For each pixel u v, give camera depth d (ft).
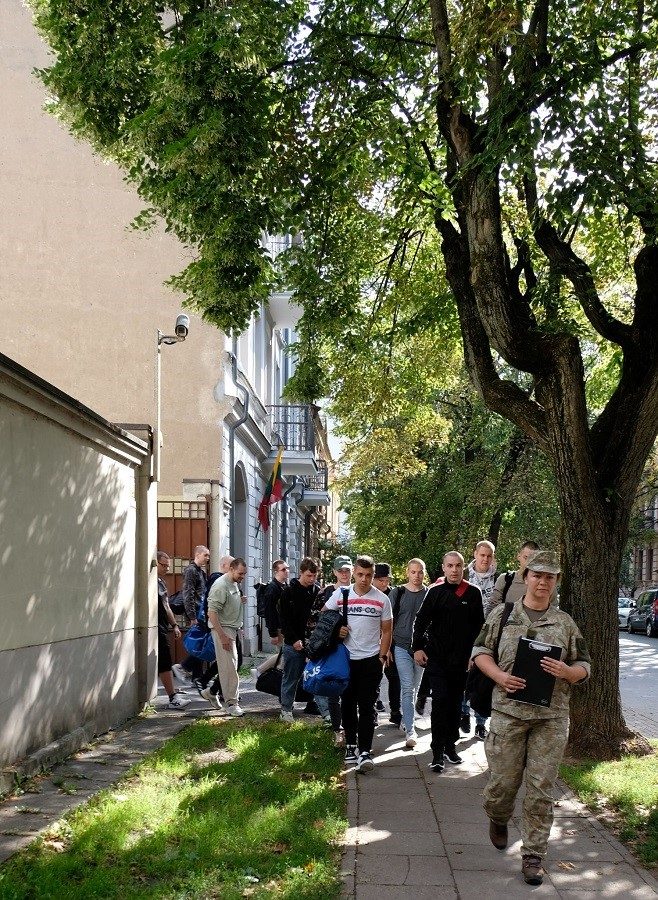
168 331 58.34
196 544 55.83
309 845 18.62
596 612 29.60
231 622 36.88
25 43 59.36
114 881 15.96
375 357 53.42
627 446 30.30
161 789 22.62
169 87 29.71
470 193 30.12
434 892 16.56
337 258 43.14
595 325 31.58
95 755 27.07
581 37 28.71
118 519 34.27
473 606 27.45
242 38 29.43
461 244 34.04
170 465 57.82
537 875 17.17
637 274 30.53
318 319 43.68
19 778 22.49
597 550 29.71
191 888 15.88
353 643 27.27
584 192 27.66
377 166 37.11
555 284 33.96
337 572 38.32
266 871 17.12
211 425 58.08
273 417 86.48
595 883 17.24
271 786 23.07
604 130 27.43
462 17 28.73
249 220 33.96
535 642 17.76
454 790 24.43
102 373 57.88
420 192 36.76
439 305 47.67
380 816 21.71
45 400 25.27
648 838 19.89
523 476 84.07
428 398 68.74
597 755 28.84
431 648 27.50
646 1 28.99
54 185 58.70
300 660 35.58
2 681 22.36
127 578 35.58
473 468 86.12
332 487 83.46
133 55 32.65
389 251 49.29
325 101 36.86
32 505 24.90
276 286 42.80
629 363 30.71
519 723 18.06
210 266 34.94
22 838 17.93
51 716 26.16
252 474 74.54
